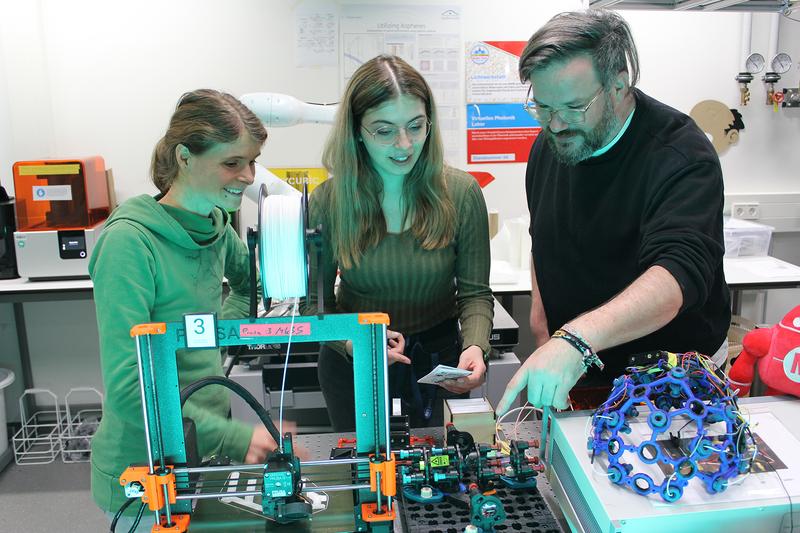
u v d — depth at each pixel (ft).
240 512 3.25
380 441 3.05
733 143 11.02
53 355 11.09
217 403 4.36
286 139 10.52
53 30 9.87
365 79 4.42
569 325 3.41
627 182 4.32
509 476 3.57
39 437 10.39
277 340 2.97
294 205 3.00
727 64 10.70
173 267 3.96
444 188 5.01
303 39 10.18
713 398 3.20
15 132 10.02
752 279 8.77
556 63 3.69
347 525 3.15
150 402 2.94
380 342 2.95
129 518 3.75
